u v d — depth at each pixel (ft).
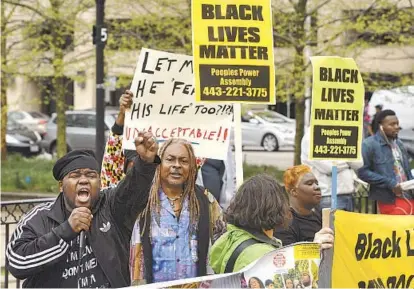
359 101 24.52
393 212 37.19
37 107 146.61
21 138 113.50
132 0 72.54
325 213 19.76
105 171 24.59
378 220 20.10
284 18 68.74
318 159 24.00
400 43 69.82
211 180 35.78
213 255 19.36
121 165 24.61
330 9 70.23
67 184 18.22
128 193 18.49
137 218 19.80
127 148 24.25
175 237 21.39
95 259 18.35
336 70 24.21
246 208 18.89
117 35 73.92
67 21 74.64
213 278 17.52
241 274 17.94
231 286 17.79
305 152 36.42
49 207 18.53
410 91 71.61
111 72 78.02
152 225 21.34
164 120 24.84
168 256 21.30
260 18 24.52
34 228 18.11
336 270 19.61
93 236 18.38
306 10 69.41
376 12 69.41
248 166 90.17
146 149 18.31
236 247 18.85
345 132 24.35
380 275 20.16
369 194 38.29
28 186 74.23
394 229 20.22
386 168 37.24
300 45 67.87
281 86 70.44
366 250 20.04
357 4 69.10
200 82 24.08
